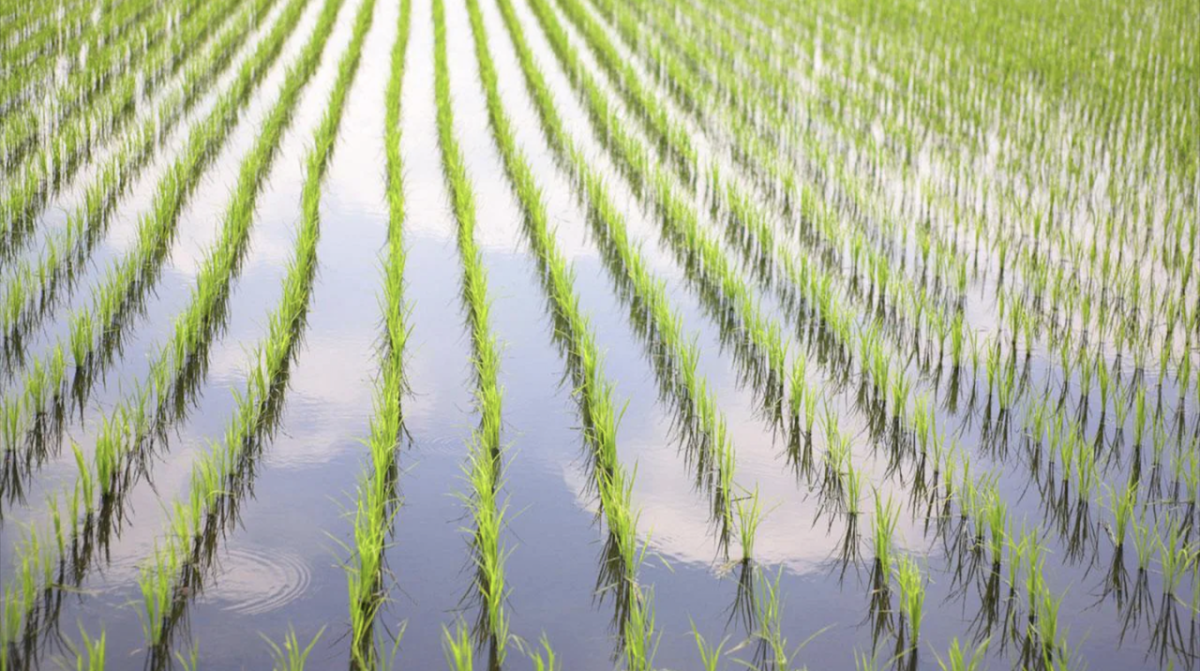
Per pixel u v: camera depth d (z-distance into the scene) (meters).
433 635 5.12
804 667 4.96
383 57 17.69
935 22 20.59
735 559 5.75
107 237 9.71
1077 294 9.03
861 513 6.16
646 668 4.86
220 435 6.73
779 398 7.50
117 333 7.99
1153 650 5.07
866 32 19.98
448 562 5.67
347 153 12.63
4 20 17.52
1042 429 7.03
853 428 7.09
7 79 13.86
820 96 15.49
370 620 5.02
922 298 8.38
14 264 8.93
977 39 18.64
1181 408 7.25
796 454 6.80
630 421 7.20
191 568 5.46
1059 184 11.69
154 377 7.23
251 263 9.44
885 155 12.84
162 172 11.54
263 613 5.18
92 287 8.33
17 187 10.42
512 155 12.17
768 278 9.56
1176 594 5.45
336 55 17.61
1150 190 11.52
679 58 18.23
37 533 5.68
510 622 5.23
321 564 5.58
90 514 5.71
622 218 10.12
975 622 5.28
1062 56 17.20
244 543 5.71
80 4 19.25
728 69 17.05
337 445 6.72
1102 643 5.12
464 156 12.72
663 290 8.48
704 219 10.98
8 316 7.75
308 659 4.91
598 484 6.41
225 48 17.25
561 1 23.70
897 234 10.46
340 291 8.98
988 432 7.03
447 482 6.39
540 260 9.82
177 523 5.72
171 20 18.89
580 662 4.97
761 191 11.81
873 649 5.09
